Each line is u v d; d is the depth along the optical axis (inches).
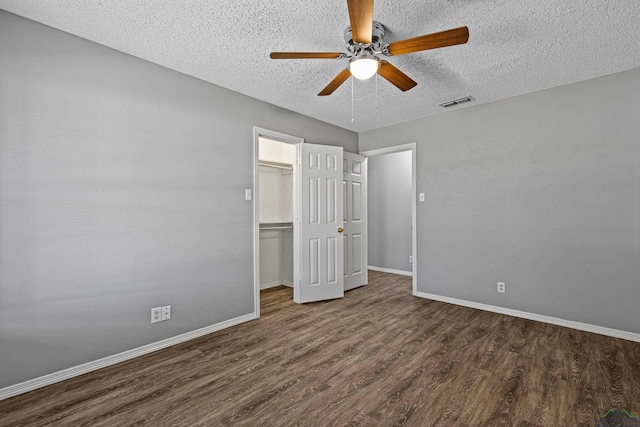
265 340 105.4
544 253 121.2
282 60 97.6
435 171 152.3
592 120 111.0
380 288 178.2
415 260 160.2
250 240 126.0
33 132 76.7
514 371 83.5
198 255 109.3
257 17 76.2
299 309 139.3
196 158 109.0
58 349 80.3
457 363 88.3
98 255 87.0
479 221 138.2
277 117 138.3
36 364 77.0
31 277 76.4
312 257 150.7
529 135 124.6
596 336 106.7
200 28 80.7
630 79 104.2
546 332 110.5
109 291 89.0
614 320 106.6
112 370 85.8
